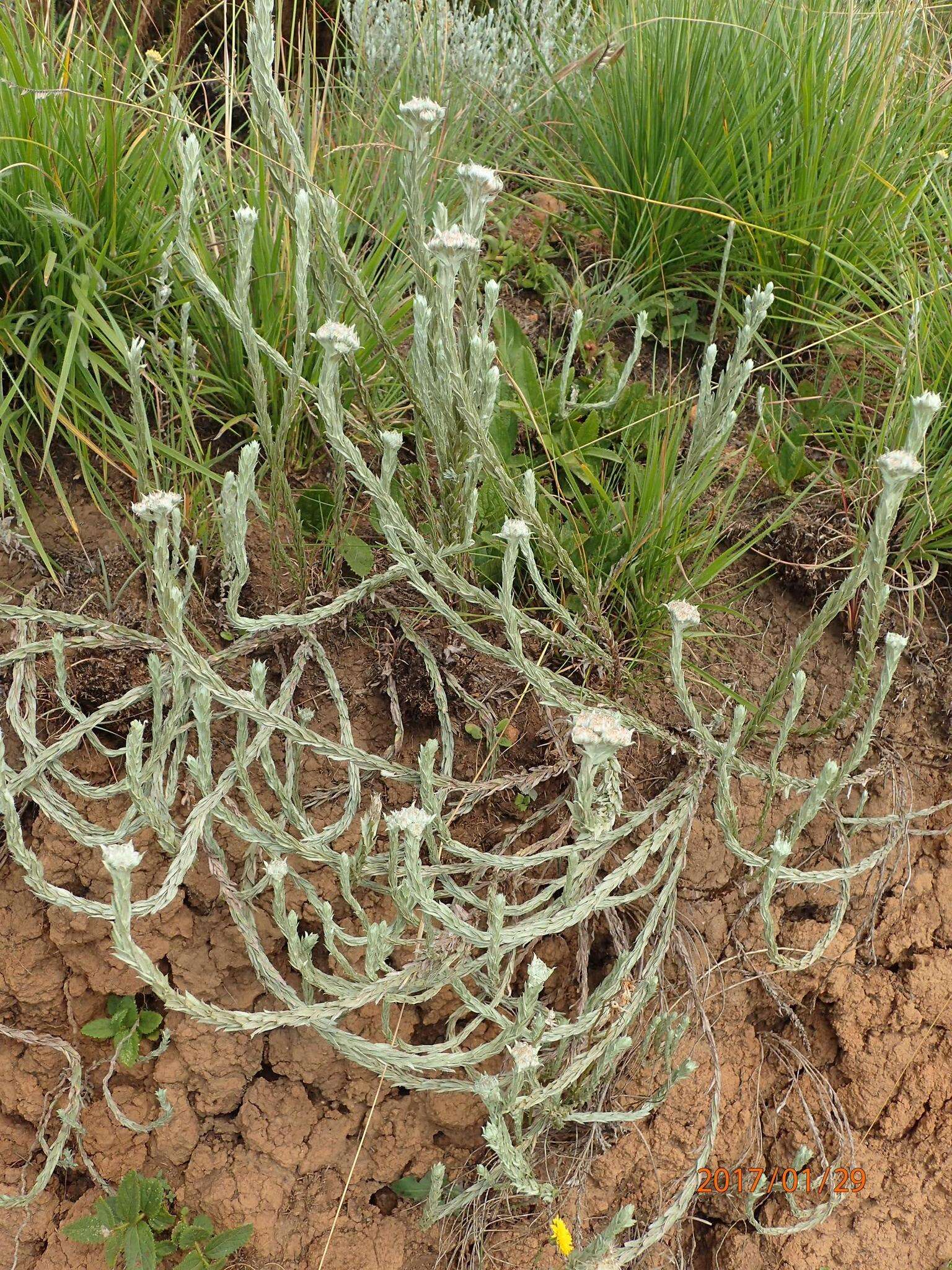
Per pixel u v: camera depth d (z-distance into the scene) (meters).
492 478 0.74
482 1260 0.79
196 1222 0.77
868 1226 0.81
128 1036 0.77
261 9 0.63
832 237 1.00
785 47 1.03
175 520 0.74
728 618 0.89
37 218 0.82
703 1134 0.80
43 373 0.81
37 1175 0.78
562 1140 0.80
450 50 1.22
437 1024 0.81
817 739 0.84
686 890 0.83
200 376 0.84
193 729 0.79
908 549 0.88
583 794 0.62
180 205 0.68
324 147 1.00
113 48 0.99
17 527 0.83
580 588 0.78
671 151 1.01
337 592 0.83
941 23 1.21
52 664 0.78
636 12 1.12
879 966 0.84
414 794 0.82
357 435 0.88
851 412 0.97
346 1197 0.80
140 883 0.78
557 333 1.01
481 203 0.66
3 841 0.78
